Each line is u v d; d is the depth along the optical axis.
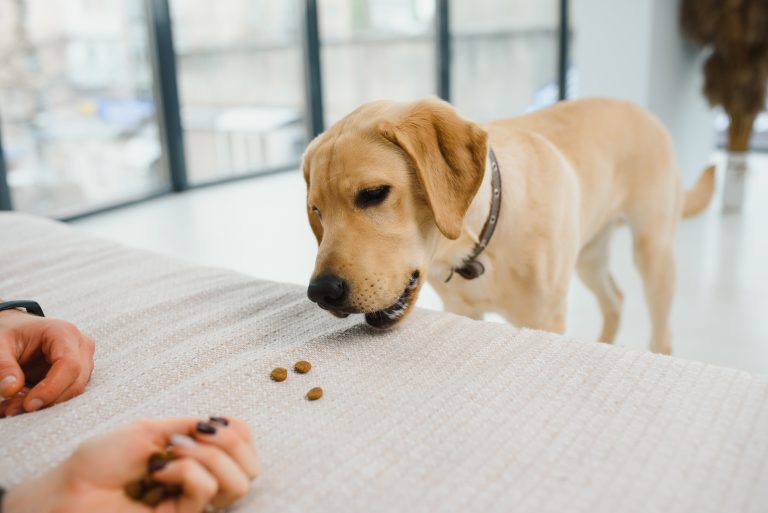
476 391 0.73
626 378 0.74
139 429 0.58
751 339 2.29
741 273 2.90
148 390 0.76
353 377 0.77
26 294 1.07
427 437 0.65
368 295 1.00
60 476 0.55
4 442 0.67
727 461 0.59
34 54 3.68
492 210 1.32
